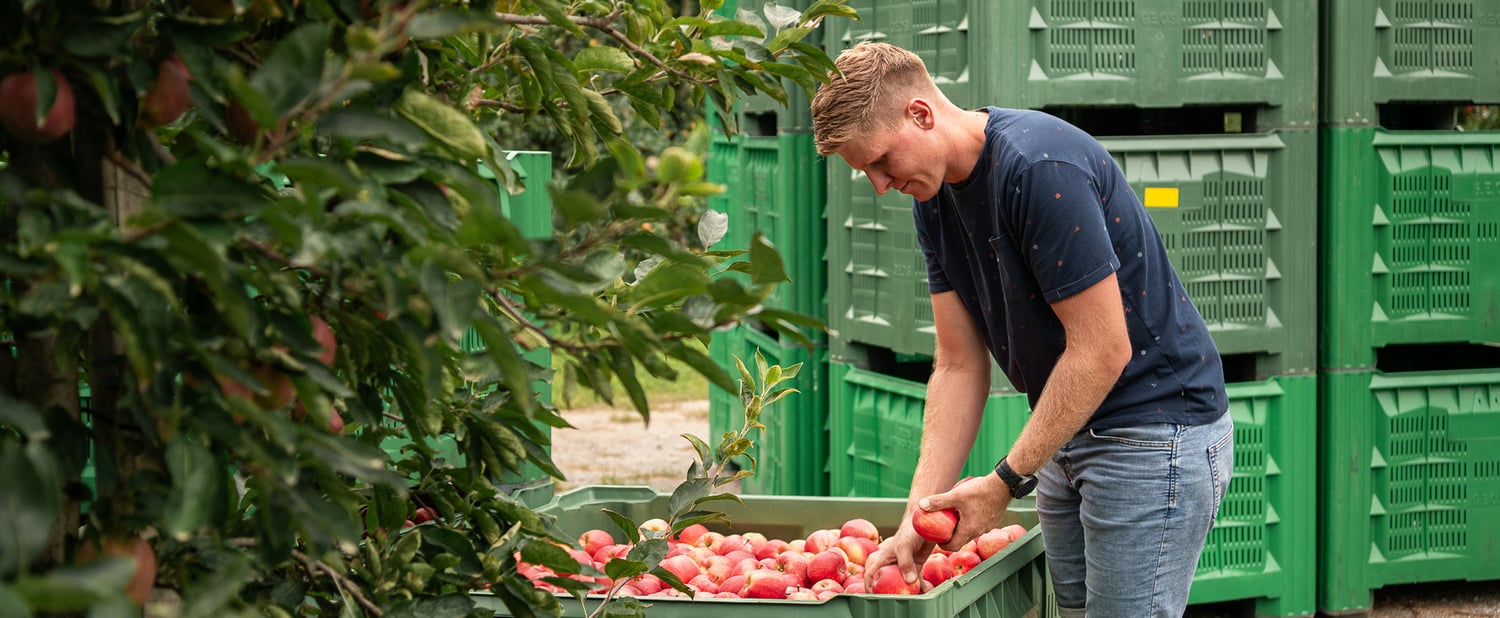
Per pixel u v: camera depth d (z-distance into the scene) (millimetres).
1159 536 2574
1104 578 2617
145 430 1063
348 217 1127
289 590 1394
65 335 1110
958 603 2451
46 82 1029
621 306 1505
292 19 1191
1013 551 2754
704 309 1281
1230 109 4340
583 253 1241
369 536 1515
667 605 2363
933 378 3004
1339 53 3982
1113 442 2568
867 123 2482
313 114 1039
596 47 1601
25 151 1151
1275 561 4125
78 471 1141
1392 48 4008
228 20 1171
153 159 1170
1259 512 4098
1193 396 2576
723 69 1564
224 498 1086
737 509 3373
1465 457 4234
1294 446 4074
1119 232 2488
